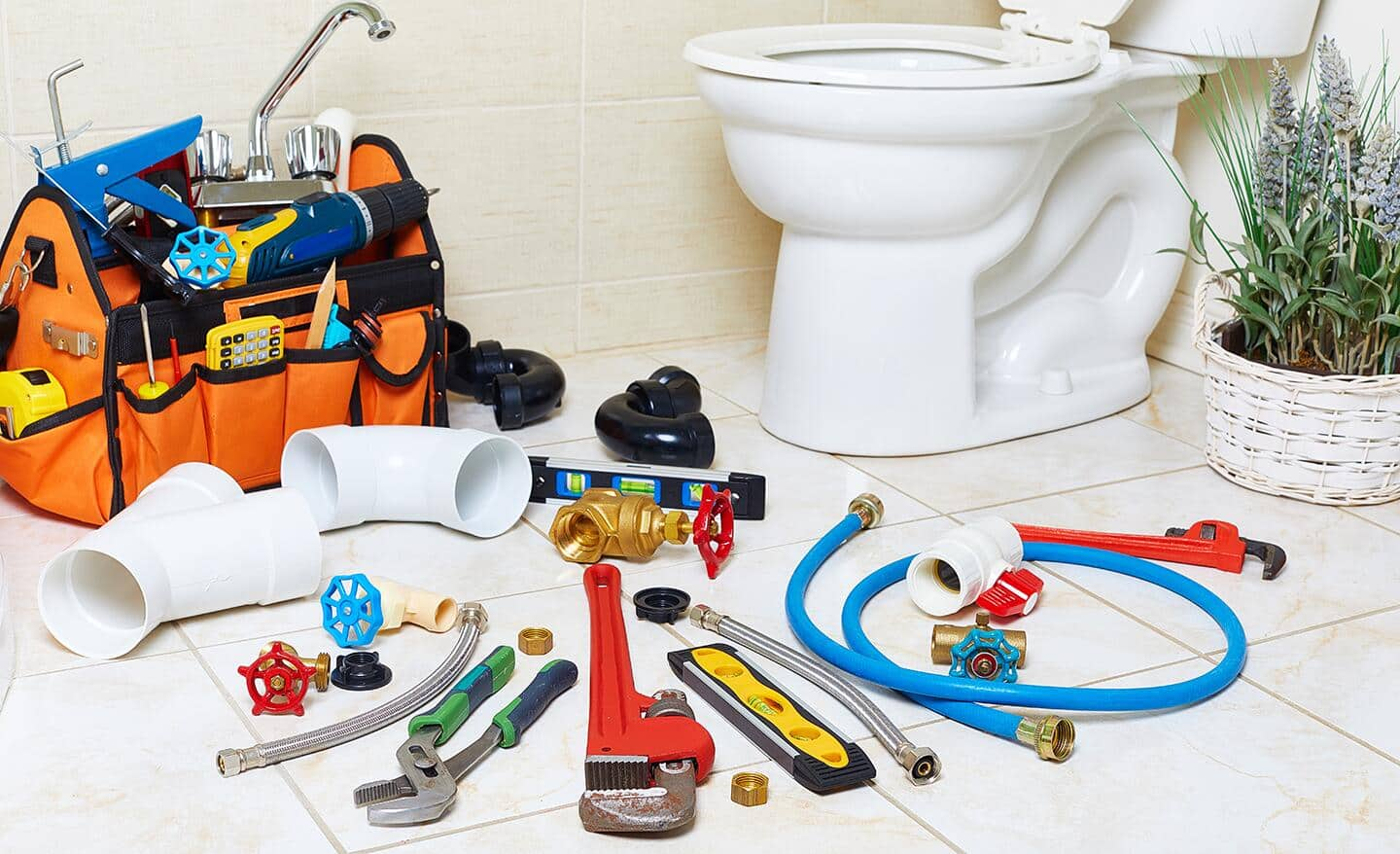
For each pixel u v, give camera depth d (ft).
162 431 4.72
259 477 5.14
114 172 4.70
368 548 4.87
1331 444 5.36
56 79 4.78
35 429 4.70
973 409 5.91
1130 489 5.58
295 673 3.77
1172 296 7.16
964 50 6.02
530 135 6.54
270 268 4.99
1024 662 4.22
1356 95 5.35
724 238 7.22
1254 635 4.44
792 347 5.83
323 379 5.11
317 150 5.48
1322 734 3.91
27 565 4.62
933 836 3.41
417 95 6.23
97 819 3.36
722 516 4.74
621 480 5.17
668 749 3.46
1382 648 4.39
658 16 6.66
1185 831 3.47
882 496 5.42
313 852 3.26
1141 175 6.40
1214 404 5.68
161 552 4.14
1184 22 6.07
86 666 4.05
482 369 6.19
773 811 3.48
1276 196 5.43
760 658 4.21
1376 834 3.49
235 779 3.53
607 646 4.04
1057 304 6.43
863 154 5.21
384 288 5.34
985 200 5.42
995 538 4.58
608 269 6.97
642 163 6.86
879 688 4.11
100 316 4.64
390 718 3.76
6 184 5.55
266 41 5.87
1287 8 6.10
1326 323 5.51
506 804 3.47
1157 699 3.87
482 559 4.80
